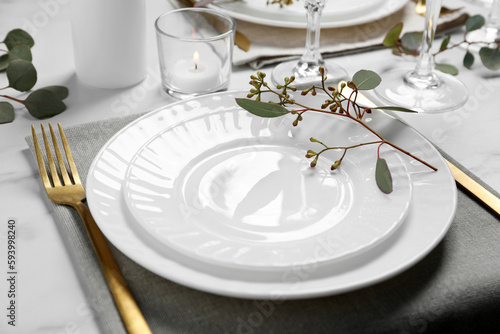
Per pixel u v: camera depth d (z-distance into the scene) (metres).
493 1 1.15
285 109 0.70
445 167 0.66
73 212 0.65
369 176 0.66
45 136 0.74
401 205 0.60
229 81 0.96
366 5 1.15
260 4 1.17
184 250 0.53
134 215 0.57
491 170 0.78
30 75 0.89
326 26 1.04
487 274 0.57
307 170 0.69
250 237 0.58
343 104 0.82
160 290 0.55
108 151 0.68
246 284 0.51
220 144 0.72
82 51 0.92
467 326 0.56
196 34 1.01
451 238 0.62
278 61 1.04
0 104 0.85
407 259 0.53
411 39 1.08
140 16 0.91
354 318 0.53
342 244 0.57
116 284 0.55
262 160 0.71
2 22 1.16
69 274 0.60
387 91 0.98
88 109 0.90
